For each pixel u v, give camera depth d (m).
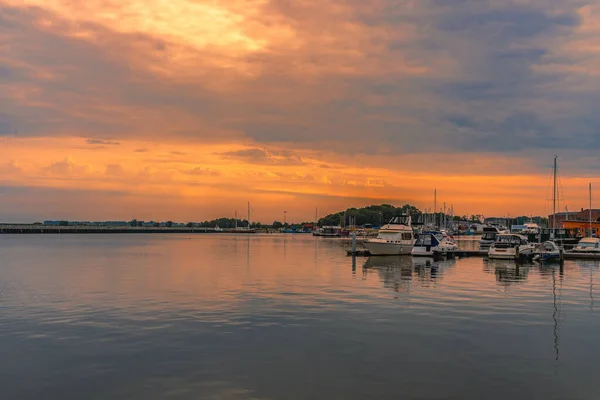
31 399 14.42
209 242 134.75
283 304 28.09
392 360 17.77
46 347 19.39
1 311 26.23
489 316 24.80
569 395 14.68
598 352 18.78
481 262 58.25
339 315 25.03
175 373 16.47
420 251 66.06
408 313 25.50
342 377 16.09
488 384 15.51
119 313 25.61
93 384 15.52
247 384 15.49
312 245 113.12
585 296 31.27
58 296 31.08
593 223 114.06
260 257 68.06
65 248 94.44
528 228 140.75
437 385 15.41
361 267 51.25
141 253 78.06
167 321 23.72
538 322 23.53
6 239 151.25
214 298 30.17
